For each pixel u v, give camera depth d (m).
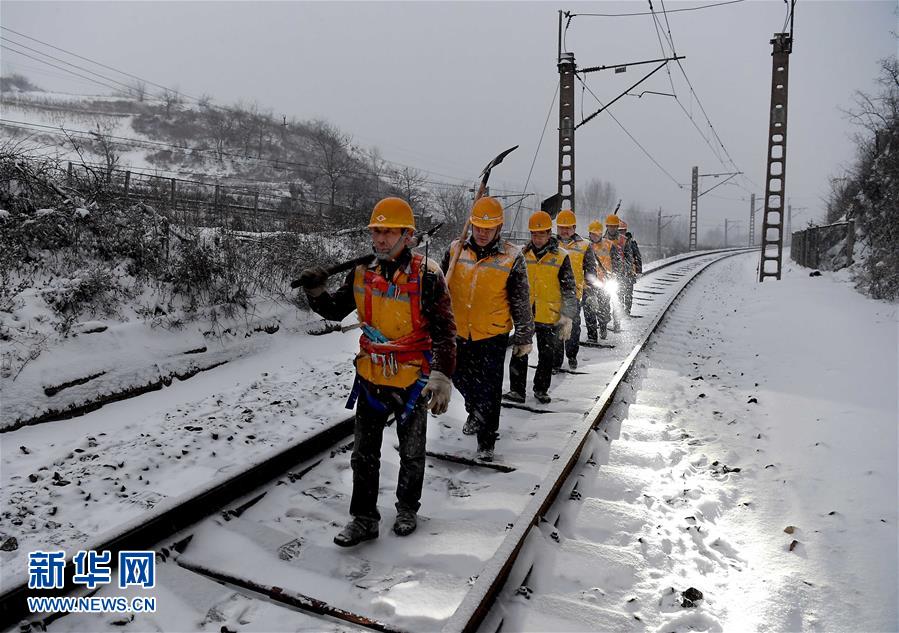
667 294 15.83
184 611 2.71
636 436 5.00
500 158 4.46
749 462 4.50
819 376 6.89
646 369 7.32
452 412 5.52
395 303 3.14
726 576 3.10
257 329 7.87
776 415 5.57
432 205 32.16
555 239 5.68
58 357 5.69
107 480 4.00
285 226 11.64
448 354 3.15
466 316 4.36
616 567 3.06
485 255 4.34
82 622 2.63
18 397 5.17
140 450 4.45
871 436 4.89
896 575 3.00
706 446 4.84
